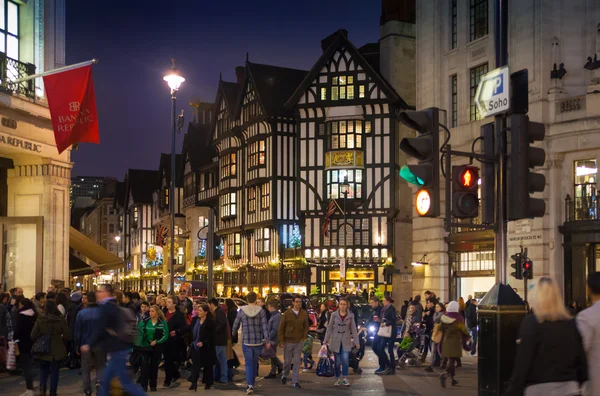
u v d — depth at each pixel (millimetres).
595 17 24719
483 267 27891
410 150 8039
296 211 45500
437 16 30047
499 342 8164
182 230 67688
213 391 13094
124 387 9070
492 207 8461
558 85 24578
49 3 22250
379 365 17219
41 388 12000
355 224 43375
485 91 8711
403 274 42688
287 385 13898
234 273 54250
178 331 13719
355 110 43531
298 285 45312
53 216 22531
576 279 23688
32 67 21344
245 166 51969
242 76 55375
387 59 44156
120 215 90375
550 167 24500
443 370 16469
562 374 5520
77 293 17094
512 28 26062
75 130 18359
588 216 23578
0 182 22328
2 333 11695
